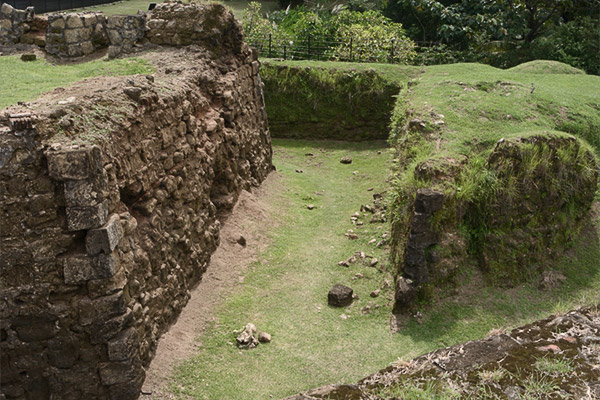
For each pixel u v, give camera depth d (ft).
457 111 30.91
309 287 24.26
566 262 25.09
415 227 21.97
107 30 29.89
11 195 15.05
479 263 23.81
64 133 15.67
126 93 18.92
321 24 61.41
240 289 23.93
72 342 16.16
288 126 49.32
